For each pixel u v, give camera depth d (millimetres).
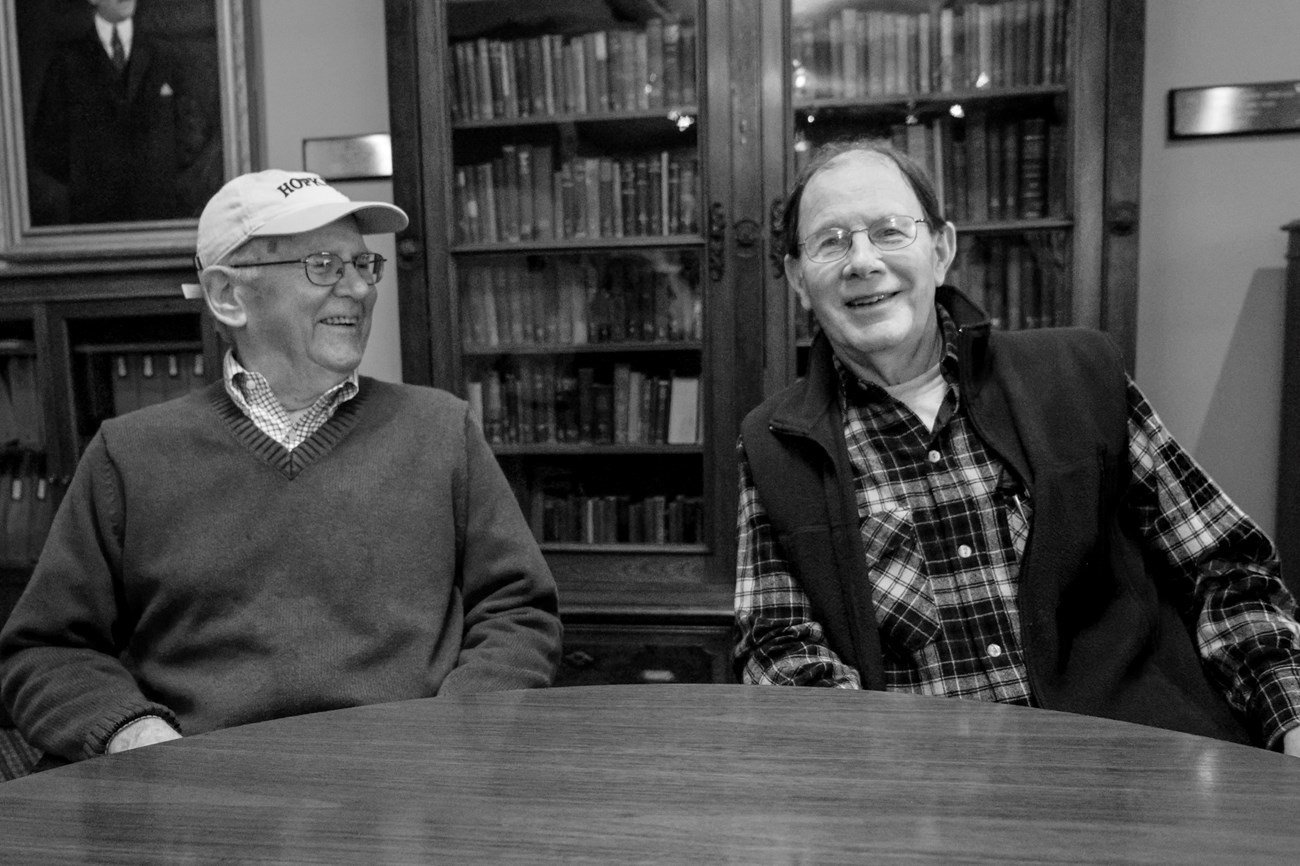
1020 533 1239
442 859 627
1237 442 2543
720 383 2268
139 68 2855
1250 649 1122
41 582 1271
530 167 2396
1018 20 2195
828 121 2303
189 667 1281
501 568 1383
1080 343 1325
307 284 1334
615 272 2381
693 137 2307
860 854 618
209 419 1332
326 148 2852
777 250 2209
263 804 723
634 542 2400
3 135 2896
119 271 2545
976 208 2264
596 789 736
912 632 1244
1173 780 728
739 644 1325
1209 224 2516
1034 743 813
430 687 1284
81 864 637
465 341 2428
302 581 1281
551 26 2354
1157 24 2490
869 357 1313
